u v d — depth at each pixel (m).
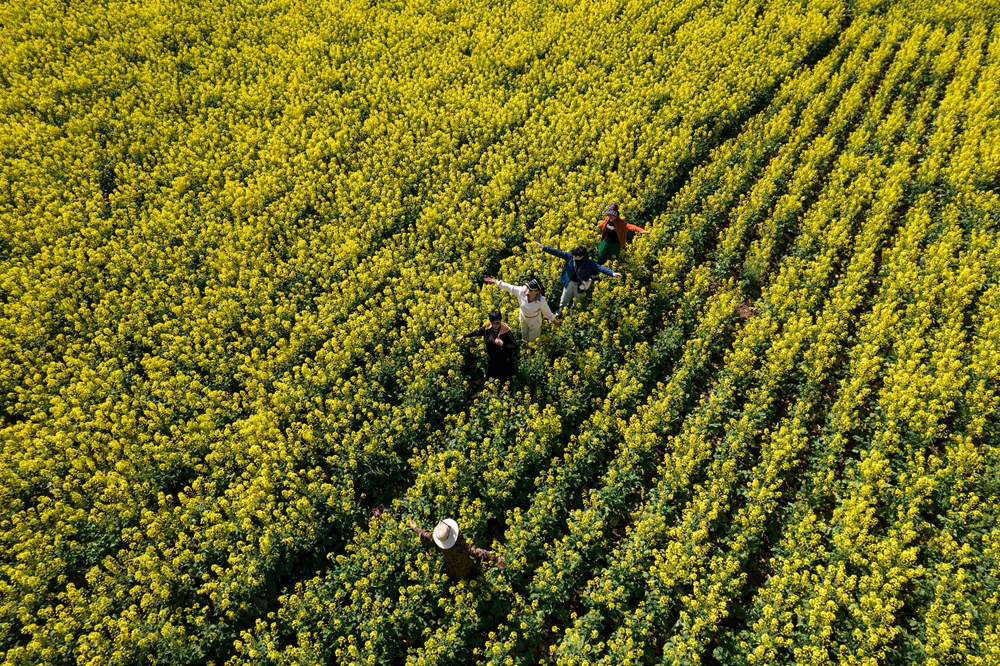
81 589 7.73
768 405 9.34
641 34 18.73
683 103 15.88
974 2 18.56
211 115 15.59
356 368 10.04
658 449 9.42
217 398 9.66
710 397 9.62
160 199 13.25
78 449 8.84
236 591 7.54
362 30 19.02
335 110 16.00
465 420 9.98
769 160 14.48
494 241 12.34
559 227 12.85
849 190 12.89
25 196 13.11
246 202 13.20
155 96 15.96
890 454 8.68
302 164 14.23
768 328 10.20
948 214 11.74
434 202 13.59
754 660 6.82
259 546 7.99
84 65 16.47
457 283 11.39
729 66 17.19
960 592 6.95
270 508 8.30
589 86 16.91
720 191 13.35
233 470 9.09
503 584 7.74
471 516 8.23
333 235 12.66
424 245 12.59
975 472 8.13
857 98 15.55
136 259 11.98
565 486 8.61
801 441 8.55
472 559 7.48
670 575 7.52
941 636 6.59
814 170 13.30
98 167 13.99
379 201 13.59
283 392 9.66
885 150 13.72
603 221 11.25
